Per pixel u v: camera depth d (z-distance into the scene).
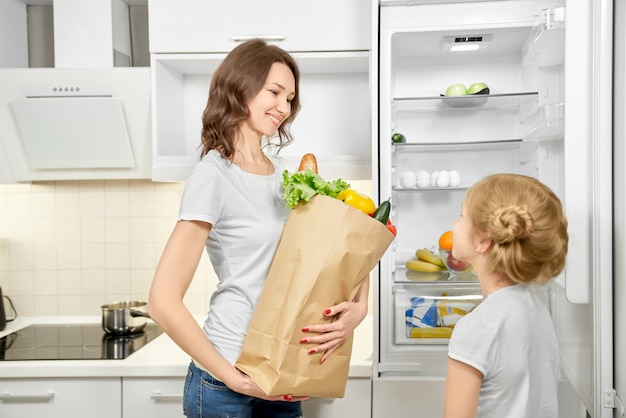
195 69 2.19
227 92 1.27
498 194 1.07
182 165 2.05
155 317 1.16
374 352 1.82
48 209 2.40
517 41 1.90
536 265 1.04
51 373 1.76
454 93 1.92
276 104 1.29
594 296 1.41
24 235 2.41
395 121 2.00
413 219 2.07
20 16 2.27
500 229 1.04
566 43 1.43
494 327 1.04
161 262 1.19
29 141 2.11
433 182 1.96
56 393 1.78
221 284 1.29
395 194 2.04
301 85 2.26
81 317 2.42
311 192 1.19
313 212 1.19
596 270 1.41
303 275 1.17
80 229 2.40
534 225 1.03
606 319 1.40
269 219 1.28
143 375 1.76
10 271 2.42
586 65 1.42
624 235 1.32
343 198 1.23
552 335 1.11
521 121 1.99
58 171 2.20
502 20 1.77
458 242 1.15
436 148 2.01
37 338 2.10
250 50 1.28
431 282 1.86
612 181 1.40
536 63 1.78
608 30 1.38
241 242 1.26
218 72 1.30
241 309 1.27
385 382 1.79
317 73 2.25
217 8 2.00
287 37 1.99
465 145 1.95
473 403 1.04
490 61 2.04
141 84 2.03
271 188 1.31
